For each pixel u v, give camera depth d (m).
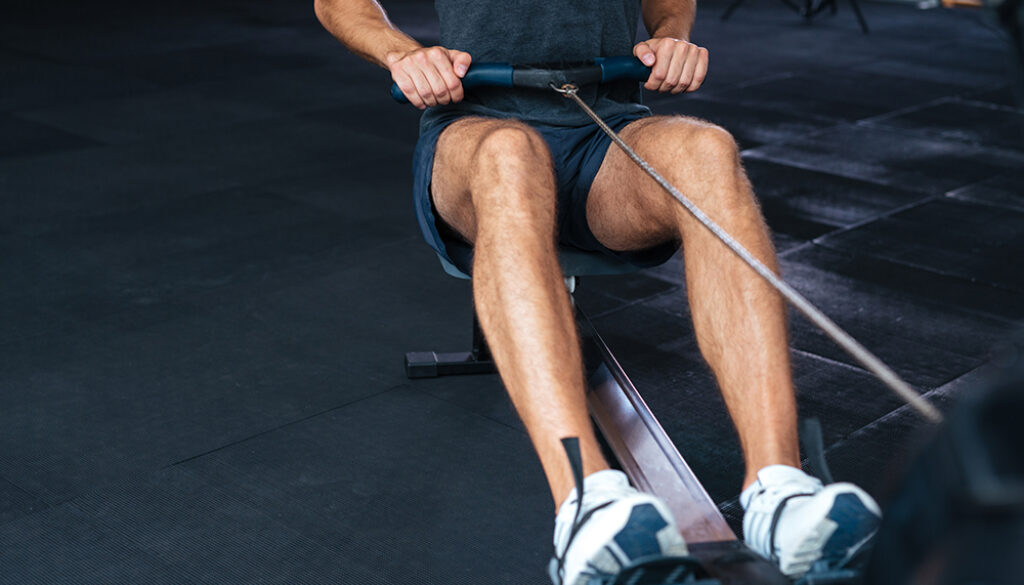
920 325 2.69
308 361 2.39
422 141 1.72
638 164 1.34
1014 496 0.62
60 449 1.99
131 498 1.83
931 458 0.71
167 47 6.24
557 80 1.59
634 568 1.00
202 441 2.03
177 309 2.66
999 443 0.65
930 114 5.10
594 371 1.62
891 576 0.73
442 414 2.16
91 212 3.40
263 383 2.28
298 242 3.17
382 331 2.57
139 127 4.50
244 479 1.90
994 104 5.32
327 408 2.17
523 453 2.02
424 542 1.72
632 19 1.84
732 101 5.29
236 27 6.93
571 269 1.81
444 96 1.61
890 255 3.21
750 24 7.55
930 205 3.72
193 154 4.12
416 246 3.16
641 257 1.74
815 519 1.06
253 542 1.71
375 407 2.19
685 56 1.66
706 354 1.35
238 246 3.13
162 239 3.17
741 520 1.79
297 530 1.75
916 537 0.71
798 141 4.57
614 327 2.65
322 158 4.11
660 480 1.33
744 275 1.30
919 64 6.28
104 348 2.43
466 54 1.63
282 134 4.45
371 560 1.67
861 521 1.05
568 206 1.74
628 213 1.58
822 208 3.66
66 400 2.18
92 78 5.39
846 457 2.02
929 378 2.38
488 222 1.34
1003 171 4.17
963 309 2.80
